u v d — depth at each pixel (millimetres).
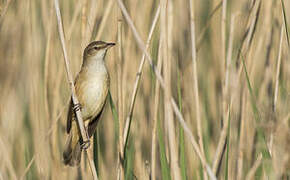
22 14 10562
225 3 8180
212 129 10055
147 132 9422
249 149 8367
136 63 9484
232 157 8438
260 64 9789
